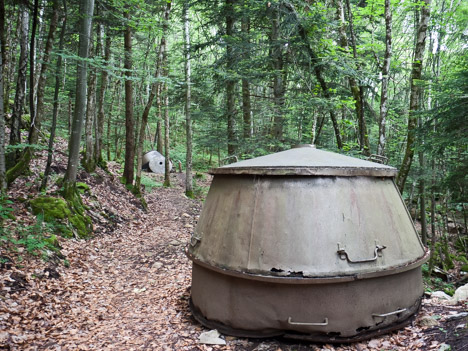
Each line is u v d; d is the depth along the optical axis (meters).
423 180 12.44
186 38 15.47
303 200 3.70
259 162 4.23
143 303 5.32
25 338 3.98
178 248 8.58
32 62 8.12
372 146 15.48
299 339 3.66
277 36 12.05
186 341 3.97
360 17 12.27
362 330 3.63
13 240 5.94
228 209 4.12
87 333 4.30
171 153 28.16
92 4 8.20
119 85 22.72
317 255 3.54
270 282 3.59
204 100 14.56
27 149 8.85
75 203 8.87
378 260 3.64
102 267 7.02
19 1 8.13
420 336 3.64
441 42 13.83
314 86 10.98
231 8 12.59
